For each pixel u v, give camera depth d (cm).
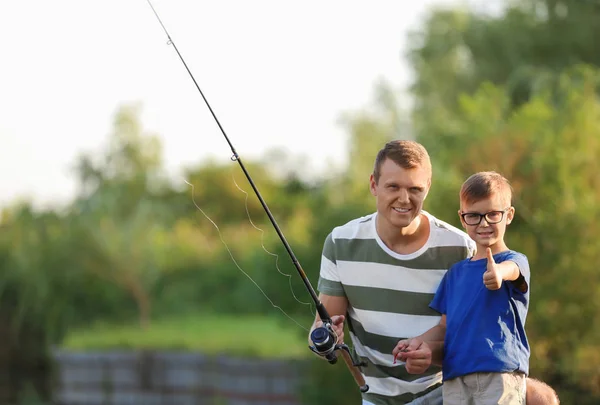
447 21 4259
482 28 4100
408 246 789
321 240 2492
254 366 3133
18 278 4531
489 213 733
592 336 2192
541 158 2248
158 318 4497
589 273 2184
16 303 4559
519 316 733
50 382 4228
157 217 4784
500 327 726
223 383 3275
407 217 759
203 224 5244
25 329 4531
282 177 5647
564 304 2208
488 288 707
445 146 2416
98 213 4609
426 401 815
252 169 5588
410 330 800
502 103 2492
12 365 4509
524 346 732
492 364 717
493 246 746
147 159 5631
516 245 2233
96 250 4431
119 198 4809
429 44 4241
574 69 2716
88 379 3716
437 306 771
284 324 2620
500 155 2286
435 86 4134
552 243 2212
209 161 5534
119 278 4469
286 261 2547
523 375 728
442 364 756
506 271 707
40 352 4509
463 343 732
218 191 5422
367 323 815
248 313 4450
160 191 5378
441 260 783
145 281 4481
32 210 4719
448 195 2278
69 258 4469
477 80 4050
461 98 2489
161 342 3688
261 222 5319
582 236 2197
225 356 3272
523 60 3950
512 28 4006
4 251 4597
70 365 3781
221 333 3741
